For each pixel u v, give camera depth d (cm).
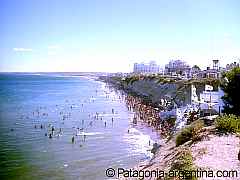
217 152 2314
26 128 6669
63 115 8706
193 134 3072
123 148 4966
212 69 12431
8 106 10600
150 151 4678
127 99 12738
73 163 4197
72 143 5338
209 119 3525
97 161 4291
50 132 6269
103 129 6625
